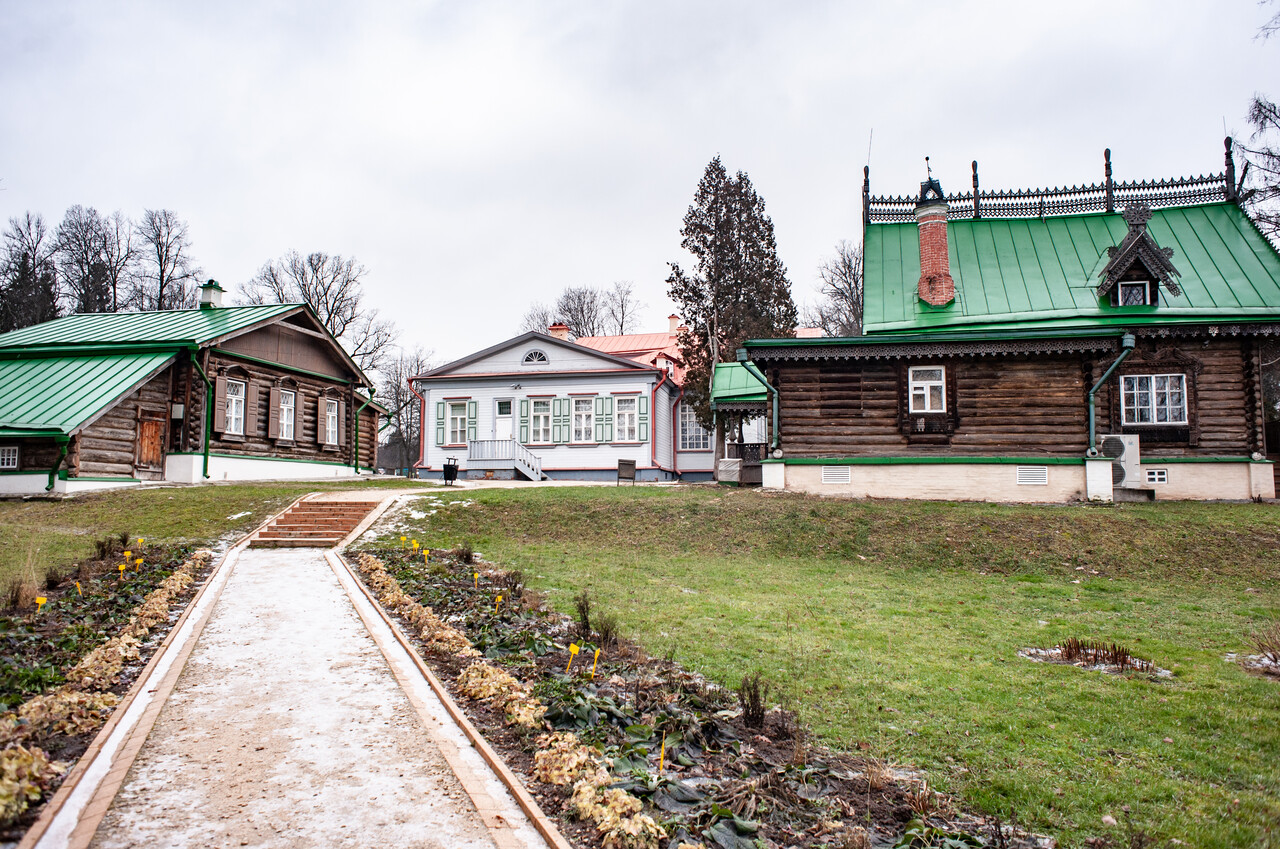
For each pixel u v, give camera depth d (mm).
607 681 7449
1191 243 24250
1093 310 22281
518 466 33594
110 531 17125
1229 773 5879
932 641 9742
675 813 4824
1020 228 25891
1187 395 21625
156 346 24969
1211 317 21516
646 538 17172
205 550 14578
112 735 5648
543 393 35781
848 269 58062
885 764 5973
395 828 4543
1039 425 20625
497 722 6277
